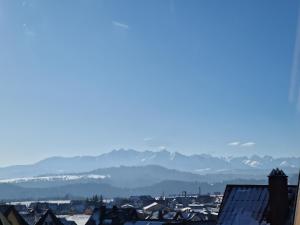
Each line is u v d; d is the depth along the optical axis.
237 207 34.81
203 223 71.25
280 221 30.28
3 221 40.56
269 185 31.12
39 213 134.50
